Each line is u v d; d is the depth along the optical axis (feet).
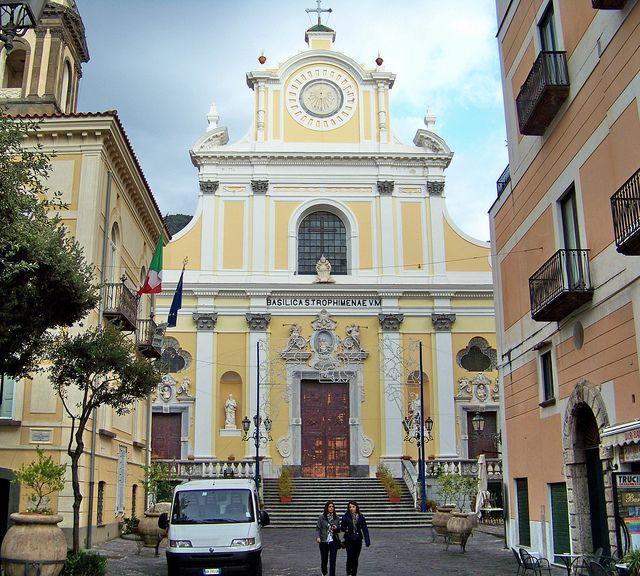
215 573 40.52
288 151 107.55
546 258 48.16
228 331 102.53
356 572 41.42
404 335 103.24
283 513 82.48
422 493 82.94
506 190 57.41
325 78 111.65
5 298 31.50
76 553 38.55
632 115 36.11
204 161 107.55
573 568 41.63
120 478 65.10
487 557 53.01
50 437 51.21
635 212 33.27
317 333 102.78
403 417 99.60
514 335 55.52
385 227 106.42
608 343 39.11
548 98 44.68
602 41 39.47
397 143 110.11
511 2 54.90
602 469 40.50
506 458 57.06
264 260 104.73
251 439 97.66
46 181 55.67
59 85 66.64
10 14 26.27
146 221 74.49
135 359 46.29
